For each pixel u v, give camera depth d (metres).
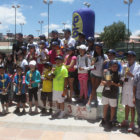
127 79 4.20
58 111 5.32
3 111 5.52
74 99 5.75
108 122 4.51
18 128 4.41
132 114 4.25
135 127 4.45
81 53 5.06
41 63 6.48
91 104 5.14
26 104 6.59
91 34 7.66
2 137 3.94
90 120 4.94
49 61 6.14
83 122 4.80
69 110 5.40
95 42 4.91
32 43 7.07
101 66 4.82
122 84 4.32
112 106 4.38
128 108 4.41
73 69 5.30
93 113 4.96
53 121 4.89
